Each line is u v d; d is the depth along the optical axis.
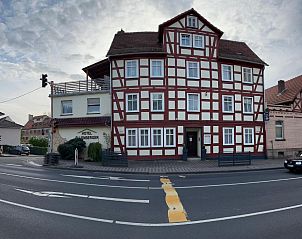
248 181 14.27
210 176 16.67
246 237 5.98
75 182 13.76
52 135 27.92
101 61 28.31
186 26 27.00
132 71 26.36
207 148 26.86
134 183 13.66
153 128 25.94
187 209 8.41
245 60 28.53
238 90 28.45
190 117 26.59
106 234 6.16
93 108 27.81
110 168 20.22
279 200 9.66
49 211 8.11
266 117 28.97
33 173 17.42
